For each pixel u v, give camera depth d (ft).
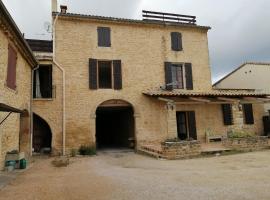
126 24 50.65
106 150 50.47
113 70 48.55
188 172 26.76
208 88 54.65
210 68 55.42
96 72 47.39
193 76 54.03
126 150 49.34
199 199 17.22
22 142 40.70
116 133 63.46
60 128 44.01
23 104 37.83
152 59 51.34
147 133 48.73
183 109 52.13
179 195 18.26
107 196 18.65
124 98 48.34
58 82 45.03
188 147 37.73
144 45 51.29
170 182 22.38
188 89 53.01
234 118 49.08
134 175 26.13
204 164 31.50
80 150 44.37
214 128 53.78
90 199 18.10
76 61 46.60
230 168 28.12
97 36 48.57
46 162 36.65
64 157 39.60
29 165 33.94
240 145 41.04
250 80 64.13
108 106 48.75
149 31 52.11
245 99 51.26
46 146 48.75
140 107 49.08
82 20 47.91
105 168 31.30
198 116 53.16
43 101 43.98
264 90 60.29
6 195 19.56
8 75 29.91
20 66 35.78
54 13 46.65
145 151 42.91
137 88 49.52
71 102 45.24
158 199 17.52
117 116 62.59
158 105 50.19
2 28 27.32
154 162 34.55
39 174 27.96
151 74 50.80
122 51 49.67
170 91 50.52
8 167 29.30
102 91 47.32
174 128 44.60
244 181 21.70
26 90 39.68
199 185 20.94
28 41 51.85
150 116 49.39
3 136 28.96
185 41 54.49
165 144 37.24
